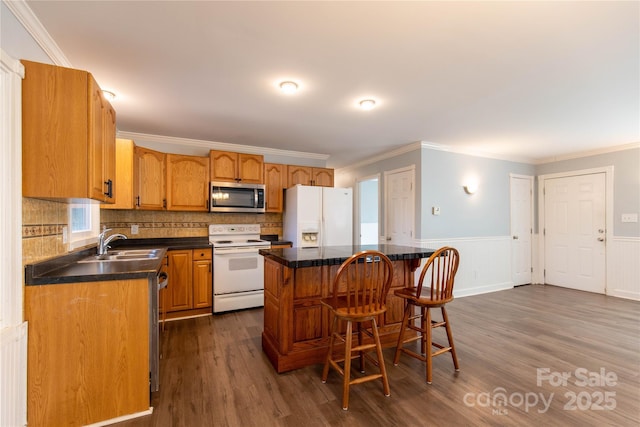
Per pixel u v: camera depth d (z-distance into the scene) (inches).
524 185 206.7
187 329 122.0
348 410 70.9
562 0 57.9
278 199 173.8
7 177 55.8
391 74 88.6
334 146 174.4
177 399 74.7
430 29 67.4
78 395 64.4
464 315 140.4
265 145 171.9
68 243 84.4
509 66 84.0
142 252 112.2
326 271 95.5
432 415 69.2
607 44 73.2
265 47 74.7
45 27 65.6
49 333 62.6
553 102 109.3
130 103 109.2
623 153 170.4
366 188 271.7
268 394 77.2
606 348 104.3
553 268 203.5
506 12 61.6
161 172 142.9
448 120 128.9
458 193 177.0
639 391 78.7
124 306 67.6
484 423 66.5
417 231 167.2
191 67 84.0
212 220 166.6
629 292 168.1
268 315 101.6
